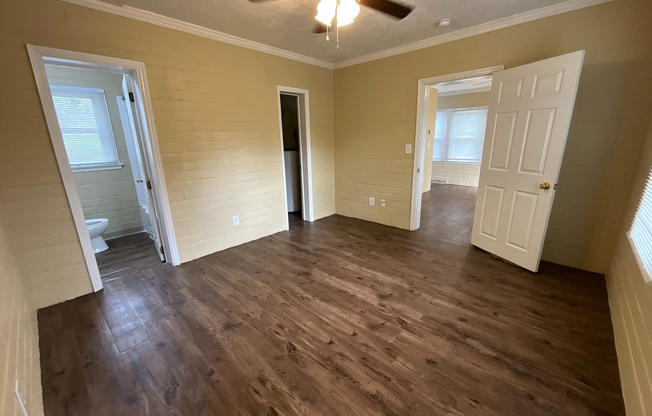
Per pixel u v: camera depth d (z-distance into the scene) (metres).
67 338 1.92
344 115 4.38
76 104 3.53
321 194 4.61
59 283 2.32
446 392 1.46
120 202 3.98
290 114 5.45
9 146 1.99
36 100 2.06
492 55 2.88
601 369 1.58
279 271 2.83
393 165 3.96
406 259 3.04
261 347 1.81
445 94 7.25
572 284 2.46
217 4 2.31
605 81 2.36
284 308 2.21
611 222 2.51
